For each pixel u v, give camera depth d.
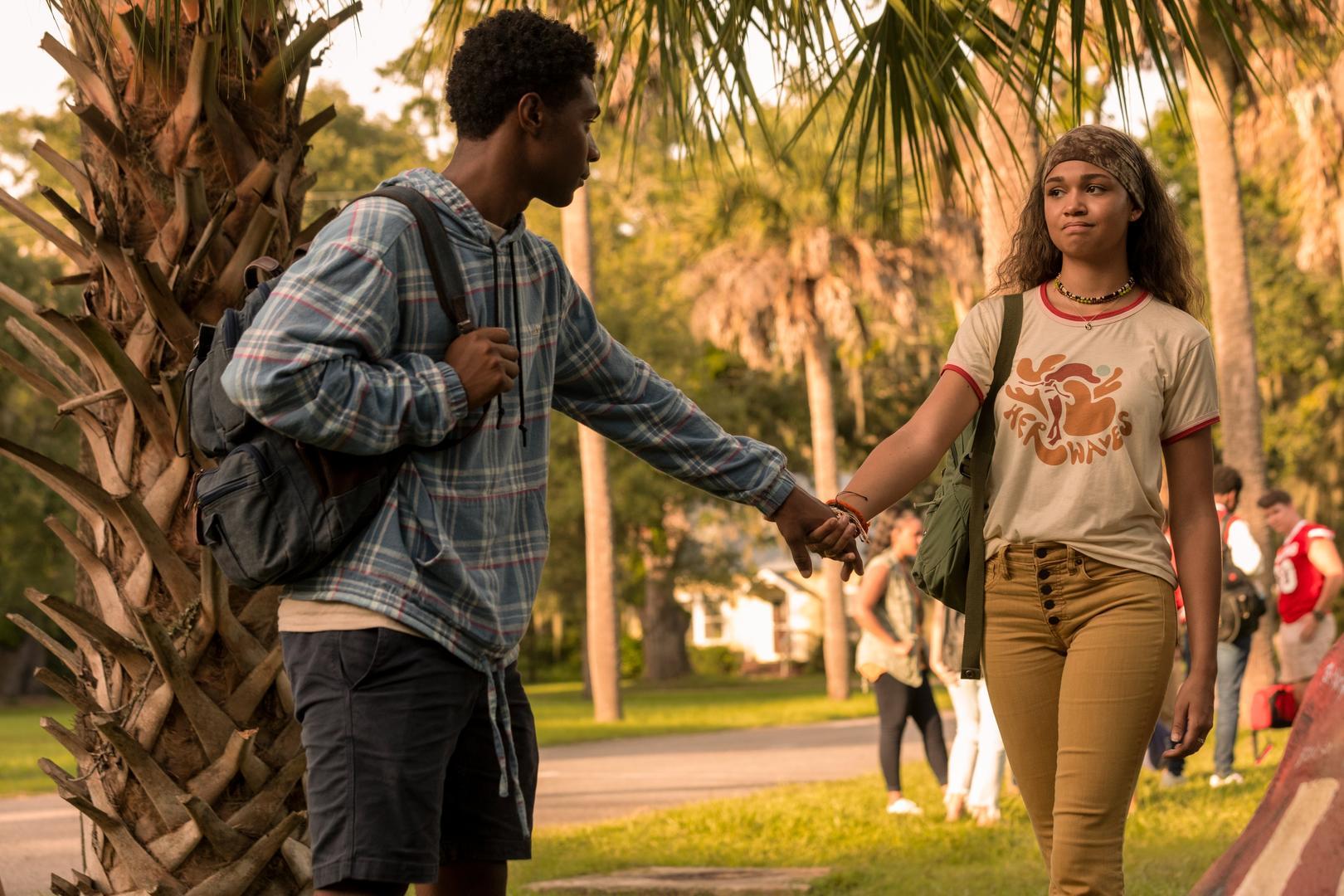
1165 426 3.39
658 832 8.68
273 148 3.87
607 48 4.82
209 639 3.65
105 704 3.73
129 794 3.68
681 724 22.69
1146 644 3.26
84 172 3.90
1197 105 15.70
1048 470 3.35
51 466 3.62
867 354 34.66
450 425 2.62
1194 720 3.32
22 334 3.88
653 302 38.62
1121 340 3.36
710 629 75.56
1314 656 10.05
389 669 2.62
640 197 39.59
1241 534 10.07
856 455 44.69
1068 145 3.44
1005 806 9.25
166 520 3.69
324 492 2.59
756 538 45.75
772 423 42.97
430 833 2.65
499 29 2.79
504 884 3.02
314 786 2.66
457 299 2.70
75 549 3.73
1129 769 3.26
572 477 39.28
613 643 24.41
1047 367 3.38
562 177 2.85
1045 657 3.39
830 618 31.89
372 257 2.61
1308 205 19.00
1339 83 15.76
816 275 29.98
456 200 2.76
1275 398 37.72
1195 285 3.50
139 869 3.61
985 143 7.70
